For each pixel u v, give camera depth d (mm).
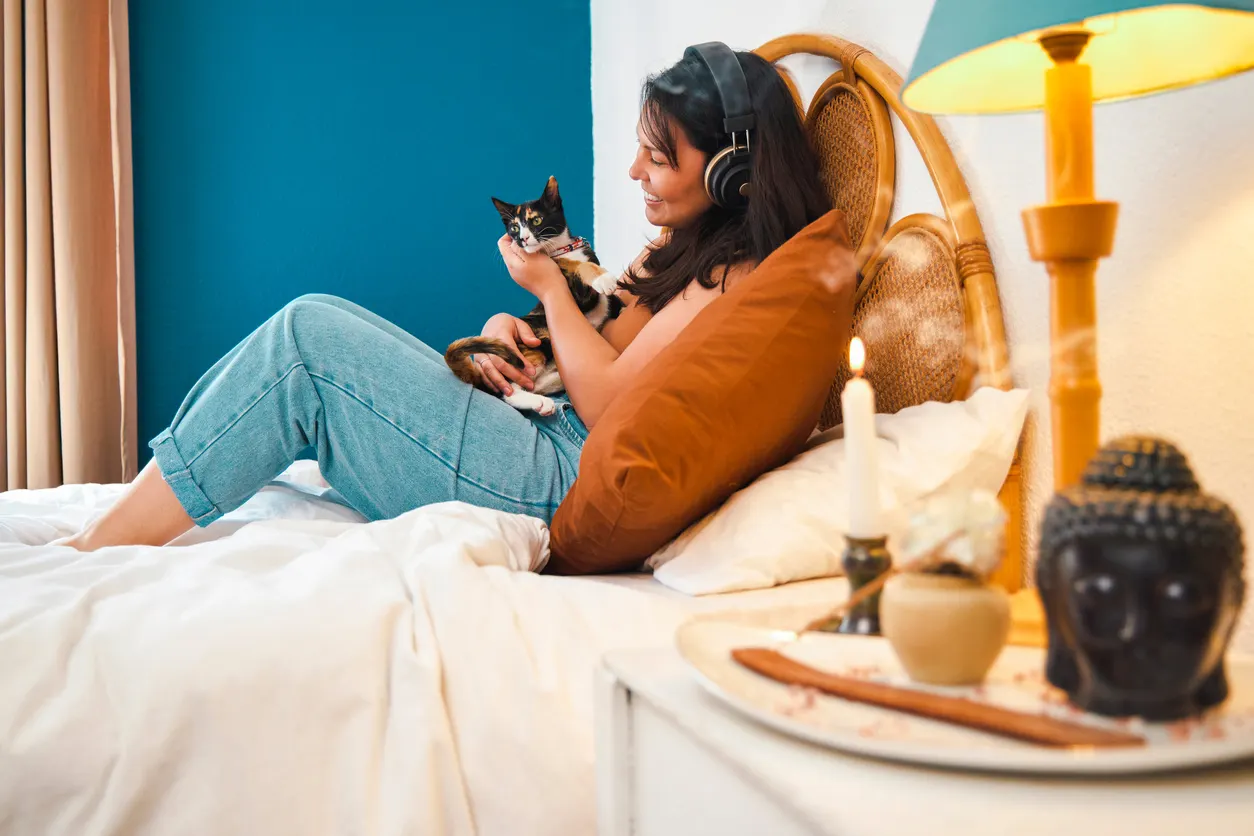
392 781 806
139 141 2777
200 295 2811
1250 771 434
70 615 855
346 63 2883
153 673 809
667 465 1055
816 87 1732
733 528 1064
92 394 2637
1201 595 440
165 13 2783
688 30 2318
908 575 542
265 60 2840
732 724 514
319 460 1344
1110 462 477
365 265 2896
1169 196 970
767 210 1426
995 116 1250
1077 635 465
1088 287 701
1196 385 938
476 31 2957
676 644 592
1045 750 426
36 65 2623
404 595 925
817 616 690
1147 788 418
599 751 667
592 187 3029
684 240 1602
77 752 779
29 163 2619
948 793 418
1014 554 1148
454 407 1317
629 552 1137
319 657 837
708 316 1135
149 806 789
